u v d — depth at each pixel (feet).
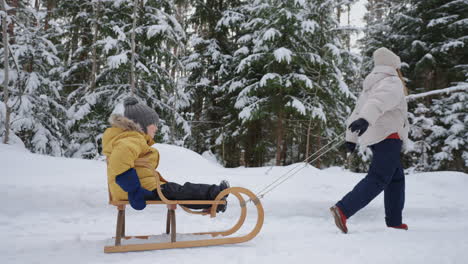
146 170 7.47
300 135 45.29
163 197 7.06
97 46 32.60
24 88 27.48
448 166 42.14
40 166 13.96
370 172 9.23
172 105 38.01
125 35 31.45
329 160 44.88
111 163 6.56
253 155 45.96
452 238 8.29
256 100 39.40
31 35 27.84
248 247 7.38
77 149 32.09
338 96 39.42
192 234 8.39
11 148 17.80
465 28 44.83
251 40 42.50
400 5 52.54
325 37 38.32
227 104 47.11
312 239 8.27
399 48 52.31
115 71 32.65
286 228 10.41
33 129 27.86
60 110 30.73
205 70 47.50
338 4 37.73
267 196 13.11
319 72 37.06
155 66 34.71
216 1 49.42
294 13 36.60
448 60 46.01
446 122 41.01
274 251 6.96
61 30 36.88
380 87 9.00
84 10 36.45
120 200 7.09
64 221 10.24
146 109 7.82
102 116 32.68
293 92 38.60
